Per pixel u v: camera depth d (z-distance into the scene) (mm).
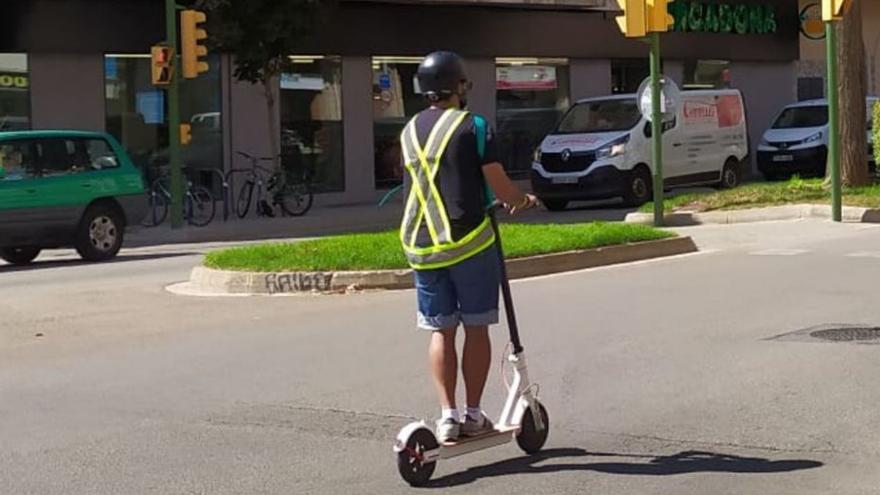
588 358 9109
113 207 18094
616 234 15234
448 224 6102
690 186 26688
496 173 6094
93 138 18094
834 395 7785
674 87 18812
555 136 25531
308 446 7012
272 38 23344
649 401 7793
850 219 18672
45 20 23625
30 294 13742
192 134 25891
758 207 19922
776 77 36031
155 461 6801
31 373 9297
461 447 6273
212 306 12273
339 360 9359
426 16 28406
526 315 11023
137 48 24672
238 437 7258
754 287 12273
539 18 30203
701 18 33469
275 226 23219
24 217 16859
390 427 7395
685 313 10883
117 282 14773
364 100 28078
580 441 6949
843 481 6090
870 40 38156
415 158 6176
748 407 7559
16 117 23688
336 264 13188
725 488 6020
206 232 22016
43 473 6625
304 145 27312
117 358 9789
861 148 21391
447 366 6262
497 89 29875
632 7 17750
